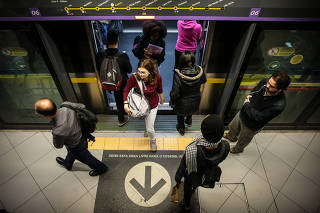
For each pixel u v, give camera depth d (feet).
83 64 10.52
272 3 7.45
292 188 10.13
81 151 8.52
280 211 9.45
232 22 8.89
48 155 11.06
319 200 9.79
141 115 9.12
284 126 12.43
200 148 5.95
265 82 8.14
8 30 8.18
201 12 7.66
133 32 17.79
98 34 10.88
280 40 9.07
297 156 11.30
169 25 18.49
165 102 13.44
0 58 9.77
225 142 6.40
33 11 7.64
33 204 9.43
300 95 11.29
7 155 11.05
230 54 10.02
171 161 10.89
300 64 9.97
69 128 7.42
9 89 11.09
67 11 7.64
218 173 6.95
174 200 8.91
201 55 11.25
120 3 7.39
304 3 7.45
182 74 8.78
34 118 12.22
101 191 9.82
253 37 8.52
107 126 12.44
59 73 9.93
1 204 9.39
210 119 5.53
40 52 8.85
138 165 10.70
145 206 9.41
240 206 9.51
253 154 11.28
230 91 10.59
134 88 9.29
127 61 9.53
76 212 9.24
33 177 10.25
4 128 12.21
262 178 10.40
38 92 11.40
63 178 10.21
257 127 8.86
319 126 12.37
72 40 9.53
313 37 8.90
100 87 11.59
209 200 9.62
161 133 12.06
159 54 10.33
